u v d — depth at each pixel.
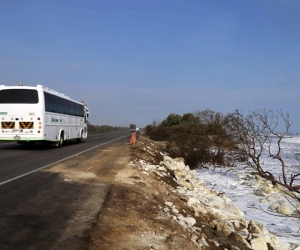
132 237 6.26
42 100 20.72
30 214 7.19
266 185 17.31
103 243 5.75
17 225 6.46
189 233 7.37
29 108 20.52
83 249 5.40
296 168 25.92
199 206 10.50
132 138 29.12
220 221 9.02
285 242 8.77
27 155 18.48
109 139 39.31
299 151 43.06
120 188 10.00
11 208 7.62
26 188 9.75
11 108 20.50
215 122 24.88
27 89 20.64
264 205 13.88
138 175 12.41
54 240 5.74
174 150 27.22
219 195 14.63
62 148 23.67
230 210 11.90
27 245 5.49
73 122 28.11
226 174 22.39
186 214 9.23
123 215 7.41
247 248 7.68
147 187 10.93
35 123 20.55
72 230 6.26
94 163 15.31
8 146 25.30
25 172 12.51
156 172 14.65
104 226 6.61
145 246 5.93
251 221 9.51
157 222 7.38
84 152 20.56
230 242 7.80
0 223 6.54
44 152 20.36
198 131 25.70
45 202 8.20
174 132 33.34
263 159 32.25
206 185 18.47
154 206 8.63
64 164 14.80
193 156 25.20
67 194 9.08
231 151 24.03
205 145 24.81
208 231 8.33
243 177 21.23
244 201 14.65
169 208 9.00
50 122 22.06
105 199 8.59
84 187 10.05
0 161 15.70
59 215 7.17
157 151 27.19
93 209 7.66
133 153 20.33
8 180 10.91
